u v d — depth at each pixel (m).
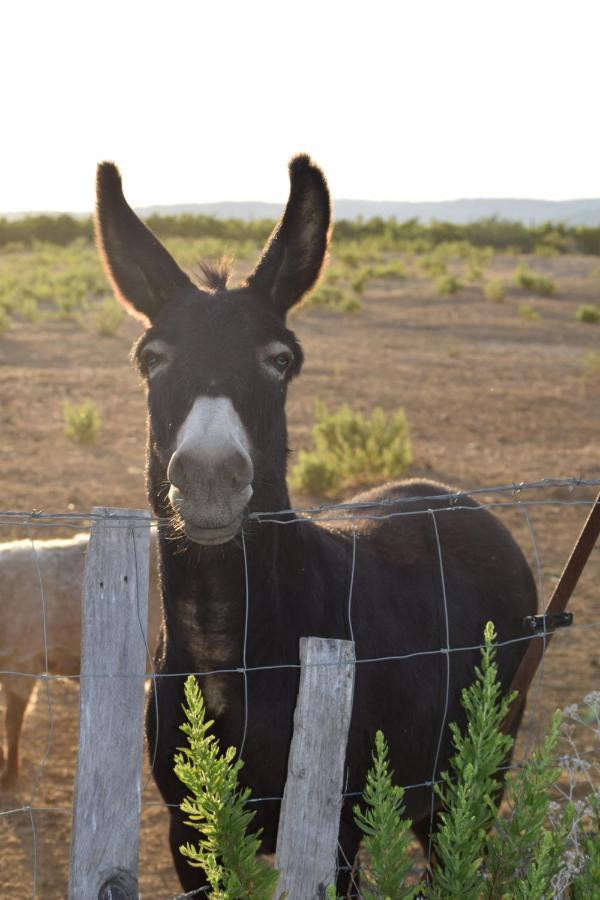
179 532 2.75
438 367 18.80
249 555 2.76
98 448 12.16
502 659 3.86
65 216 64.25
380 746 2.33
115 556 2.51
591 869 2.32
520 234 61.44
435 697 3.41
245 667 2.83
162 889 4.43
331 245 3.15
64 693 6.33
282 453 2.89
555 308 28.91
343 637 3.08
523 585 4.16
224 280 3.42
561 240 58.75
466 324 25.14
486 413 14.77
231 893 2.19
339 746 2.50
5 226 62.97
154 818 5.05
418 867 4.43
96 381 16.59
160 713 2.98
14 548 5.50
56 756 5.64
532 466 11.63
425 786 3.49
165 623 2.97
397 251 55.03
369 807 3.02
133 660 2.51
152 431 2.83
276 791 2.94
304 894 2.52
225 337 2.70
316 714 2.48
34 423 13.38
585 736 5.45
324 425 11.95
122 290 3.18
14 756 5.33
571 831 2.77
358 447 11.18
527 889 2.18
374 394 16.06
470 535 4.09
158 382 2.76
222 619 2.79
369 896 2.24
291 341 2.90
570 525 9.44
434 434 13.36
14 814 5.05
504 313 27.56
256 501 2.78
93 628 2.49
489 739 2.38
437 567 3.72
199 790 2.23
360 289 31.62
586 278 39.03
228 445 2.43
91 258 46.25
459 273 40.16
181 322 2.77
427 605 3.51
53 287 31.20
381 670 3.15
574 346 22.00
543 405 15.45
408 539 3.82
